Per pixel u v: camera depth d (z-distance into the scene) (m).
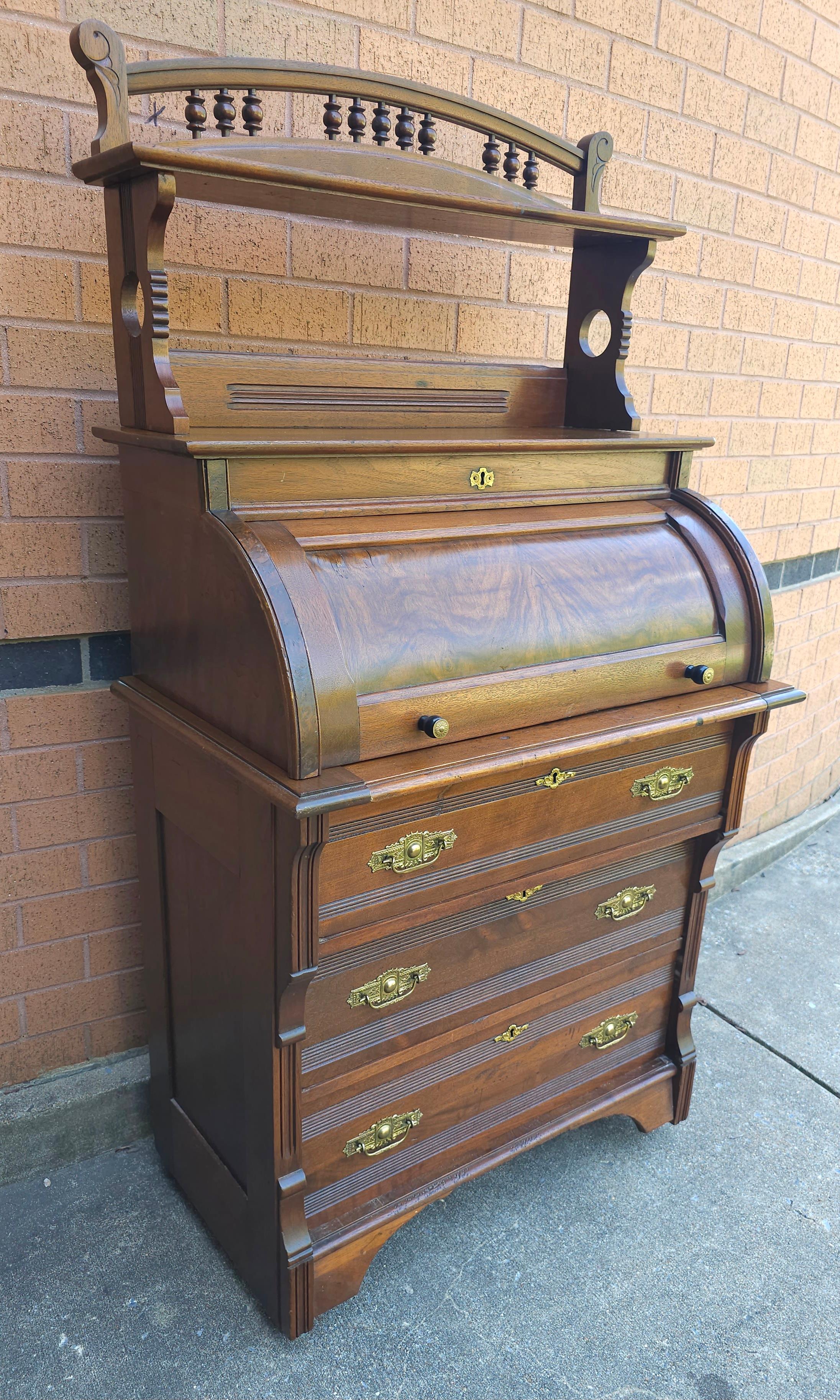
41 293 1.55
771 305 2.79
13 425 1.57
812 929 2.88
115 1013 1.92
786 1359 1.53
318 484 1.32
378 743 1.25
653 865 1.79
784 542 3.13
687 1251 1.74
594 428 1.96
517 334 2.18
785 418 2.98
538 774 1.45
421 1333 1.55
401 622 1.30
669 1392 1.47
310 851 1.20
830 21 2.63
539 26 2.01
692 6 2.27
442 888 1.41
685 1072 2.00
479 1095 1.66
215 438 1.28
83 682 1.74
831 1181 1.92
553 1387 1.47
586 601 1.51
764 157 2.60
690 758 1.71
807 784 3.61
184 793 1.48
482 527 1.46
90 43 1.23
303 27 1.69
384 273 1.92
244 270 1.74
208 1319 1.56
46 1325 1.54
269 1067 1.36
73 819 1.78
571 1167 1.94
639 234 1.72
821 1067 2.27
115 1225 1.73
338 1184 1.49
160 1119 1.83
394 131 1.89
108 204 1.33
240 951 1.39
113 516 1.70
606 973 1.79
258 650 1.18
